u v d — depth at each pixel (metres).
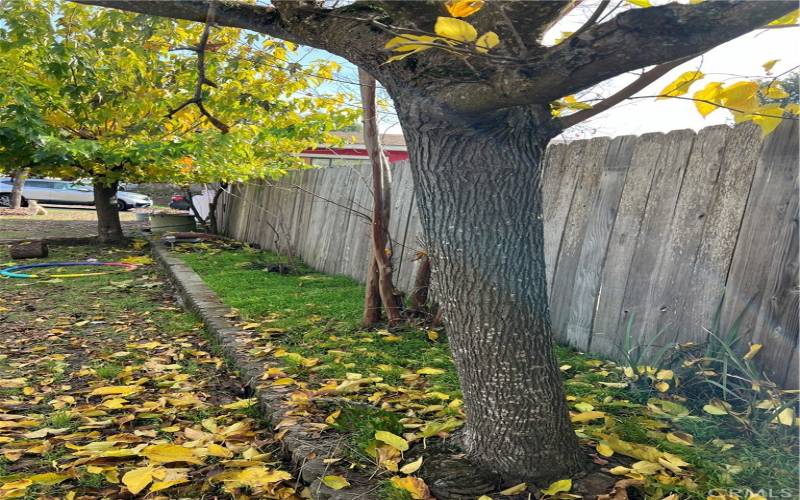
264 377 3.44
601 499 1.98
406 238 5.91
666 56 1.49
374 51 2.03
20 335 5.03
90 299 6.56
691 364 3.01
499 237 2.03
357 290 6.15
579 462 2.20
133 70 8.35
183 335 4.94
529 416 2.10
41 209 20.08
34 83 8.44
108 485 2.43
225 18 2.13
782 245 2.95
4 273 7.94
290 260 7.85
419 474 2.19
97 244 11.48
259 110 8.20
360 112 9.27
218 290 6.31
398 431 2.54
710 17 1.41
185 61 8.41
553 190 4.38
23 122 8.04
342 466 2.34
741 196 3.18
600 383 3.25
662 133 3.65
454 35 1.39
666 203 3.56
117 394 3.52
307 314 5.12
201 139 8.76
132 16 4.24
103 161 9.38
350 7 2.08
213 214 12.54
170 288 7.30
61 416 3.09
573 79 1.57
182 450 2.48
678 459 2.22
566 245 4.20
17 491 2.26
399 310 4.69
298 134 9.07
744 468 2.22
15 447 2.72
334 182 7.76
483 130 1.96
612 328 3.75
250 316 5.07
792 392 2.68
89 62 8.29
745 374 2.87
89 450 2.60
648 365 3.32
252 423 3.00
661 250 3.54
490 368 2.10
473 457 2.22
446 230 2.08
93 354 4.45
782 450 2.38
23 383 3.72
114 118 9.20
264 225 10.45
